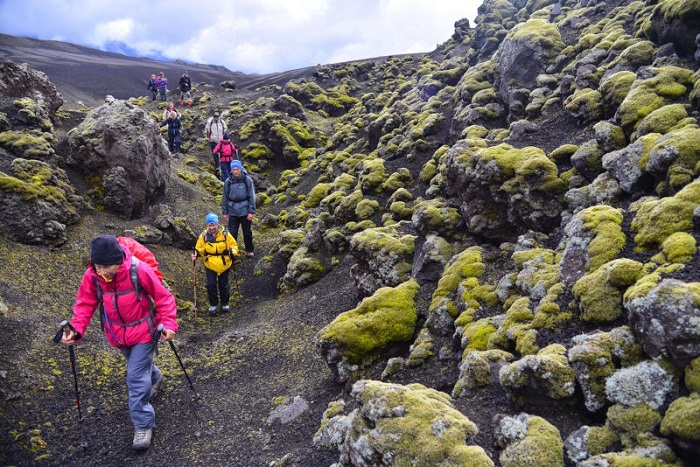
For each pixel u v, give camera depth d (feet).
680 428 8.71
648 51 26.07
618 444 9.92
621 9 36.47
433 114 44.04
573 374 11.32
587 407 10.91
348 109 104.12
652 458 8.98
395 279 23.43
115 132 39.04
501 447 10.87
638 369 10.34
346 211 36.04
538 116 30.86
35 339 22.27
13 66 47.29
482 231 22.38
